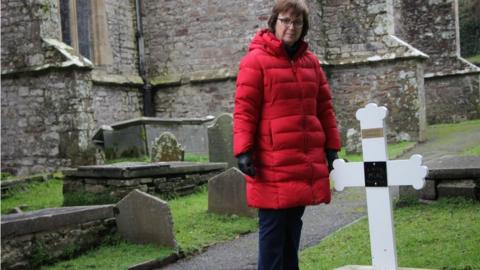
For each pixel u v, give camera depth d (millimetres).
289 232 4141
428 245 5668
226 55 17078
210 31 17234
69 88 13031
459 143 15227
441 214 6887
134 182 9320
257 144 3951
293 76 3926
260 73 3902
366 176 4340
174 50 17719
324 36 17594
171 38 17734
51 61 13109
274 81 3879
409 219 6859
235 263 6070
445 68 22406
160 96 17781
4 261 5770
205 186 10672
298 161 3887
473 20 35219
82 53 16719
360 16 17219
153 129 14008
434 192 7488
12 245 5875
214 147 11539
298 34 3910
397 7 22844
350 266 4508
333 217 8008
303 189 3873
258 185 3936
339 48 17469
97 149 12836
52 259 6234
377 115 4277
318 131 4031
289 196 3850
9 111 13586
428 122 22547
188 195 10227
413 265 5035
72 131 13016
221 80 16984
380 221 4324
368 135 4328
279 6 3869
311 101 4012
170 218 6543
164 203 6551
